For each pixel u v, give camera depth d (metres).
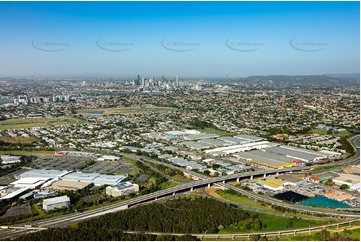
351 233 173.50
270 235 174.50
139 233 172.88
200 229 179.50
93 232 170.12
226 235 173.12
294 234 175.12
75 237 165.25
